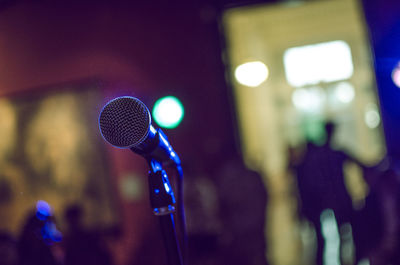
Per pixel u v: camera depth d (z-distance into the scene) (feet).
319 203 20.20
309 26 32.07
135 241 23.45
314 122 33.01
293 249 26.11
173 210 5.43
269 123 31.63
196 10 26.50
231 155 26.21
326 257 22.34
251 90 29.55
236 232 21.22
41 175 24.25
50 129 24.22
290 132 32.96
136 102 5.07
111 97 24.20
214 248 20.57
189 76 26.37
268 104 32.35
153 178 5.43
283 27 31.83
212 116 26.32
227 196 21.44
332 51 33.04
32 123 24.52
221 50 26.32
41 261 15.28
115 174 23.40
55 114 24.23
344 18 31.42
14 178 24.54
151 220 23.77
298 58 33.32
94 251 19.40
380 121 24.72
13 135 24.68
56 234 15.99
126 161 23.72
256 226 21.15
